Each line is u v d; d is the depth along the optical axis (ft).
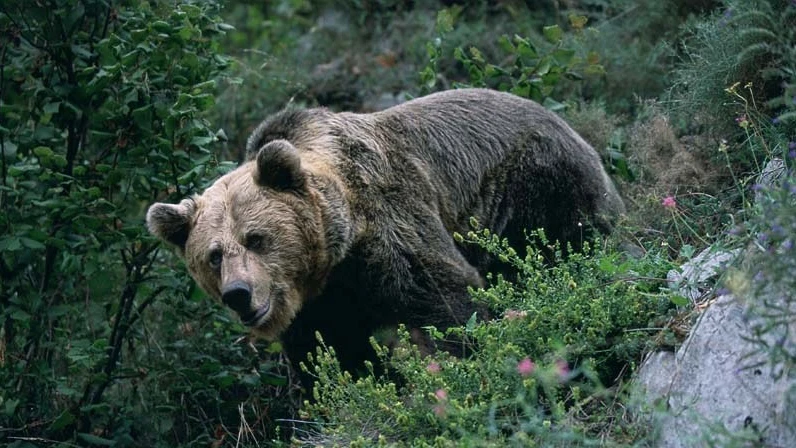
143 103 37.47
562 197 37.35
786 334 21.91
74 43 38.70
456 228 36.52
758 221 25.25
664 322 27.63
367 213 34.04
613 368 28.02
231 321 38.27
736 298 24.38
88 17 39.70
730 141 36.78
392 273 33.68
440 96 38.63
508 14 55.88
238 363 39.99
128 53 36.68
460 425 25.34
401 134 36.40
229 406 38.01
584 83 48.93
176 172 37.65
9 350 38.42
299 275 32.53
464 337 30.04
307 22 61.41
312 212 32.60
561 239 37.45
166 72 37.70
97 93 38.22
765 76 31.48
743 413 23.18
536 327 28.04
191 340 39.45
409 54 56.29
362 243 33.83
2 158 37.81
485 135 37.65
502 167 37.58
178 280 37.47
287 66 56.49
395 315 33.99
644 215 36.73
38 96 38.73
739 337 24.13
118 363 40.60
